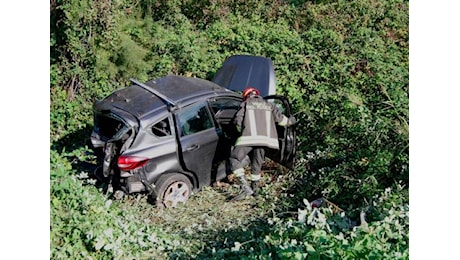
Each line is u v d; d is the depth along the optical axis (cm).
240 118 695
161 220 659
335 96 847
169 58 994
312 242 451
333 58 998
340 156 752
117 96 718
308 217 541
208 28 1112
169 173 685
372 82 898
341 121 791
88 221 551
